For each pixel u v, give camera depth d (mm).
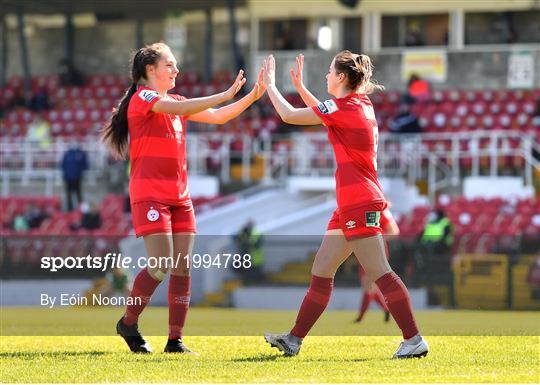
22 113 122438
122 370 25969
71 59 136625
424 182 98188
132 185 29547
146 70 30125
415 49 121125
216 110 30984
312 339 35344
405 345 28531
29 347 32375
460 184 98250
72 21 138250
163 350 31266
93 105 125125
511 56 119125
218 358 28812
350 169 28203
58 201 101375
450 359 28188
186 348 30578
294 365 26953
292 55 122938
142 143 29234
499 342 33406
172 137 29391
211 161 106562
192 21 137125
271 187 100062
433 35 123125
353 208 28078
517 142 104812
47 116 121938
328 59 121438
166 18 133250
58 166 109812
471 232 83062
